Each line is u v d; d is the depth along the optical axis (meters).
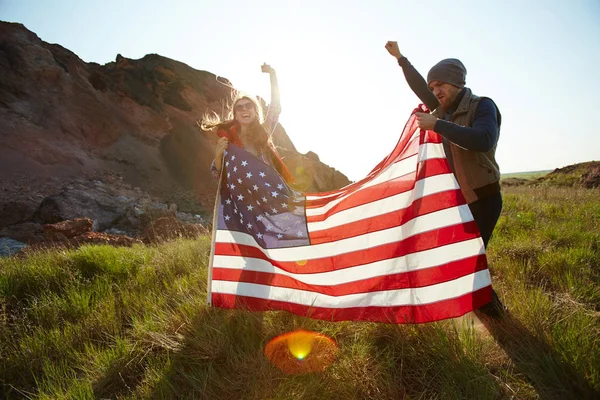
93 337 3.48
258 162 3.93
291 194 3.91
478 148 2.83
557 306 3.14
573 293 3.37
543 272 3.97
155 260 5.43
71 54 42.03
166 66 46.91
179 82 46.56
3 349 3.25
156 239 9.54
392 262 3.27
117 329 3.46
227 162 3.95
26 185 28.16
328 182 38.81
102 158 36.06
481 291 2.87
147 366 2.91
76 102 37.91
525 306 3.07
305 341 2.99
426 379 2.54
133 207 18.69
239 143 4.14
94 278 4.77
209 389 2.55
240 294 3.62
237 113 4.19
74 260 5.16
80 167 33.31
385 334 3.01
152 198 33.59
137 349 3.08
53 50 41.06
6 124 32.38
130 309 3.84
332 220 3.63
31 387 2.87
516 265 4.14
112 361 2.94
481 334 2.91
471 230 2.97
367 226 3.46
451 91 3.25
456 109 3.28
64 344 3.27
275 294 3.58
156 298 4.02
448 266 3.00
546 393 2.26
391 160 3.51
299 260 3.65
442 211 3.09
